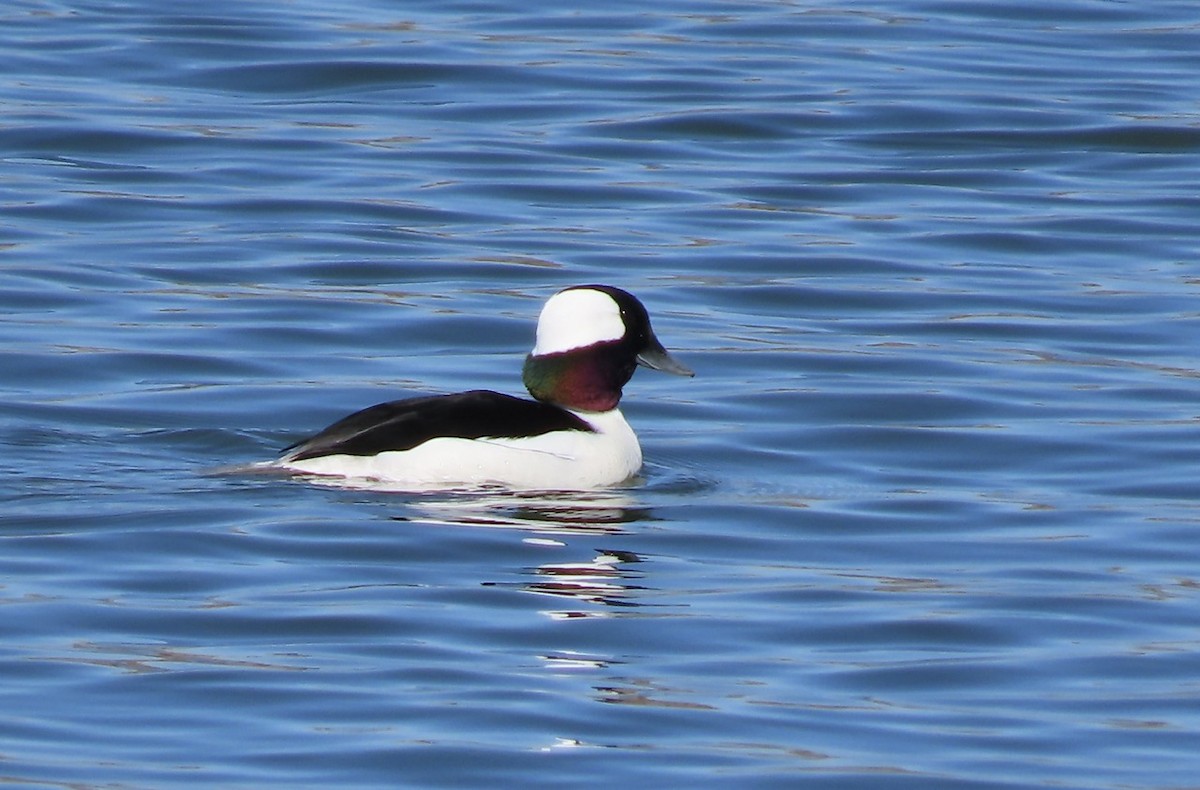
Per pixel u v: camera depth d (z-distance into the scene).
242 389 16.86
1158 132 26.30
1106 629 11.89
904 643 11.59
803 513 14.20
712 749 9.98
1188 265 21.48
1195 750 10.12
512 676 10.86
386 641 11.31
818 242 21.95
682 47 30.14
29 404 16.19
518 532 13.40
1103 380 17.72
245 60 28.66
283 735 10.01
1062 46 30.72
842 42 30.66
